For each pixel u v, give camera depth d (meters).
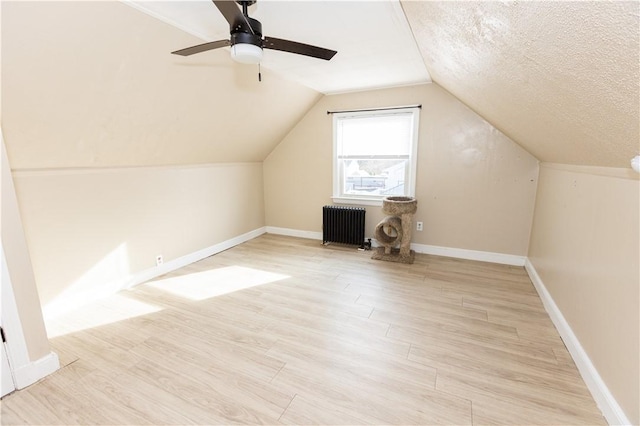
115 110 2.26
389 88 3.84
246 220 4.68
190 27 2.12
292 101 3.90
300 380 1.73
